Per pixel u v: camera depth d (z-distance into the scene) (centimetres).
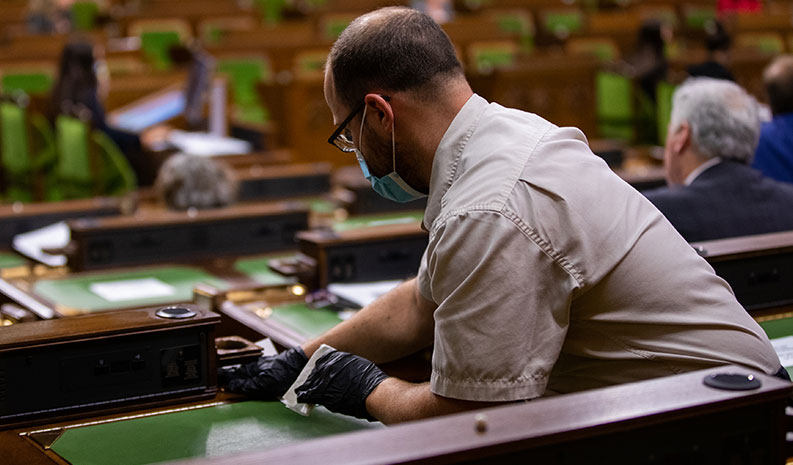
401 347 254
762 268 304
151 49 1404
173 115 959
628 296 206
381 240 371
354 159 1038
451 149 215
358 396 225
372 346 254
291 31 1331
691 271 211
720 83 352
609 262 204
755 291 304
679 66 1154
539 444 160
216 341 269
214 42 1309
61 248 445
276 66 1253
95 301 393
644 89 1045
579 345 212
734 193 339
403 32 217
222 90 936
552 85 1091
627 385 180
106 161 816
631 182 494
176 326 243
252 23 1515
